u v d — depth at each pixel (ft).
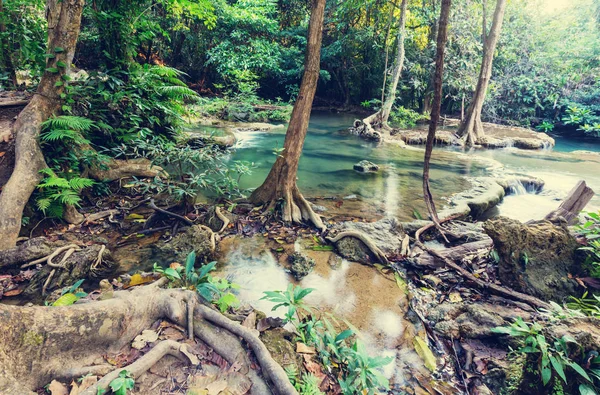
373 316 11.10
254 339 7.80
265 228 16.76
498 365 9.17
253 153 33.32
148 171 20.24
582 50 55.26
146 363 6.91
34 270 11.96
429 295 12.41
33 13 27.78
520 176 27.91
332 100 77.20
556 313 9.60
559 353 7.04
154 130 24.76
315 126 53.62
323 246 15.48
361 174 27.96
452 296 12.25
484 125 58.70
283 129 46.52
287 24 75.56
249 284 12.38
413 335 10.43
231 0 66.28
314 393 7.34
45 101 16.20
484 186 24.31
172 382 6.89
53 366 6.60
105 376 6.47
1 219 13.05
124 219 16.69
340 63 70.03
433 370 9.28
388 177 27.25
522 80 58.03
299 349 8.59
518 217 20.63
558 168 33.12
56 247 12.78
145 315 8.20
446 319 11.01
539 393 7.63
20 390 5.81
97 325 7.27
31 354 6.38
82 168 18.11
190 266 10.09
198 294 9.23
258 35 67.15
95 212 17.06
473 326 10.42
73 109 18.66
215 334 8.01
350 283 12.87
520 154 39.99
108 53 22.52
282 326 9.53
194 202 17.51
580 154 40.37
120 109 21.59
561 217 13.98
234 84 60.08
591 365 6.98
